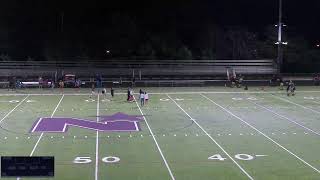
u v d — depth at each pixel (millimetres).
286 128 32750
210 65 69188
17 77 60719
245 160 24609
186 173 22375
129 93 45031
